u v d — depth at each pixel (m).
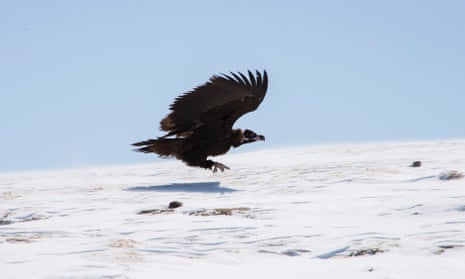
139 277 16.55
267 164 56.44
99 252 19.41
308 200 32.50
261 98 38.00
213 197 36.28
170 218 28.28
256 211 29.72
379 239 21.88
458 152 57.22
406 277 16.84
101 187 44.22
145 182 47.03
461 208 26.66
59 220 29.72
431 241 21.25
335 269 18.08
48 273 16.73
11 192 43.88
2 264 17.81
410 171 44.00
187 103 38.47
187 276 17.00
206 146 39.88
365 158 57.44
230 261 19.58
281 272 17.88
